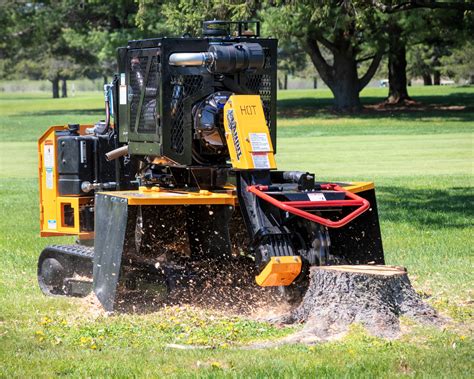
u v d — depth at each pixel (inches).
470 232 806.5
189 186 526.9
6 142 2235.5
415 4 1104.2
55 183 567.2
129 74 526.9
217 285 510.0
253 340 432.8
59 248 566.9
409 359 382.9
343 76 3184.1
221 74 505.7
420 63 5620.1
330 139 2130.9
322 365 374.3
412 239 768.9
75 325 460.4
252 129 474.3
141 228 510.3
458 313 475.2
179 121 501.7
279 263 458.6
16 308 509.0
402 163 1531.7
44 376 366.3
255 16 1915.6
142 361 387.9
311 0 1020.5
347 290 444.5
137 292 487.8
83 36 3437.5
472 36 2790.4
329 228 519.2
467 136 2137.1
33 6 3565.5
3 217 951.0
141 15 1302.9
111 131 569.6
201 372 367.2
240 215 527.8
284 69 6643.7
